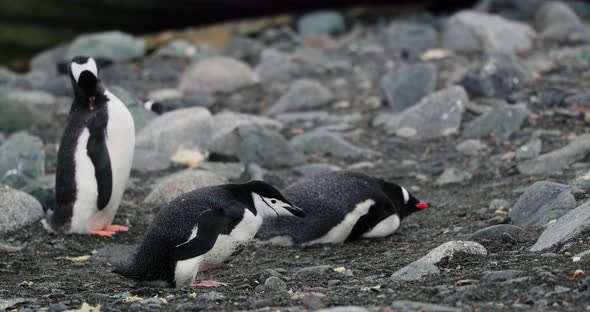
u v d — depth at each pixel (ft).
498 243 38.45
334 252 42.09
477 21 90.43
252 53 95.66
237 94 82.38
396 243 43.14
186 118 64.69
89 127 46.44
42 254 43.37
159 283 34.42
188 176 52.70
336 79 83.87
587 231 35.68
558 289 29.14
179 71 92.27
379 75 83.97
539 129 61.98
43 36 102.22
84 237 46.37
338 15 107.04
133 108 68.64
